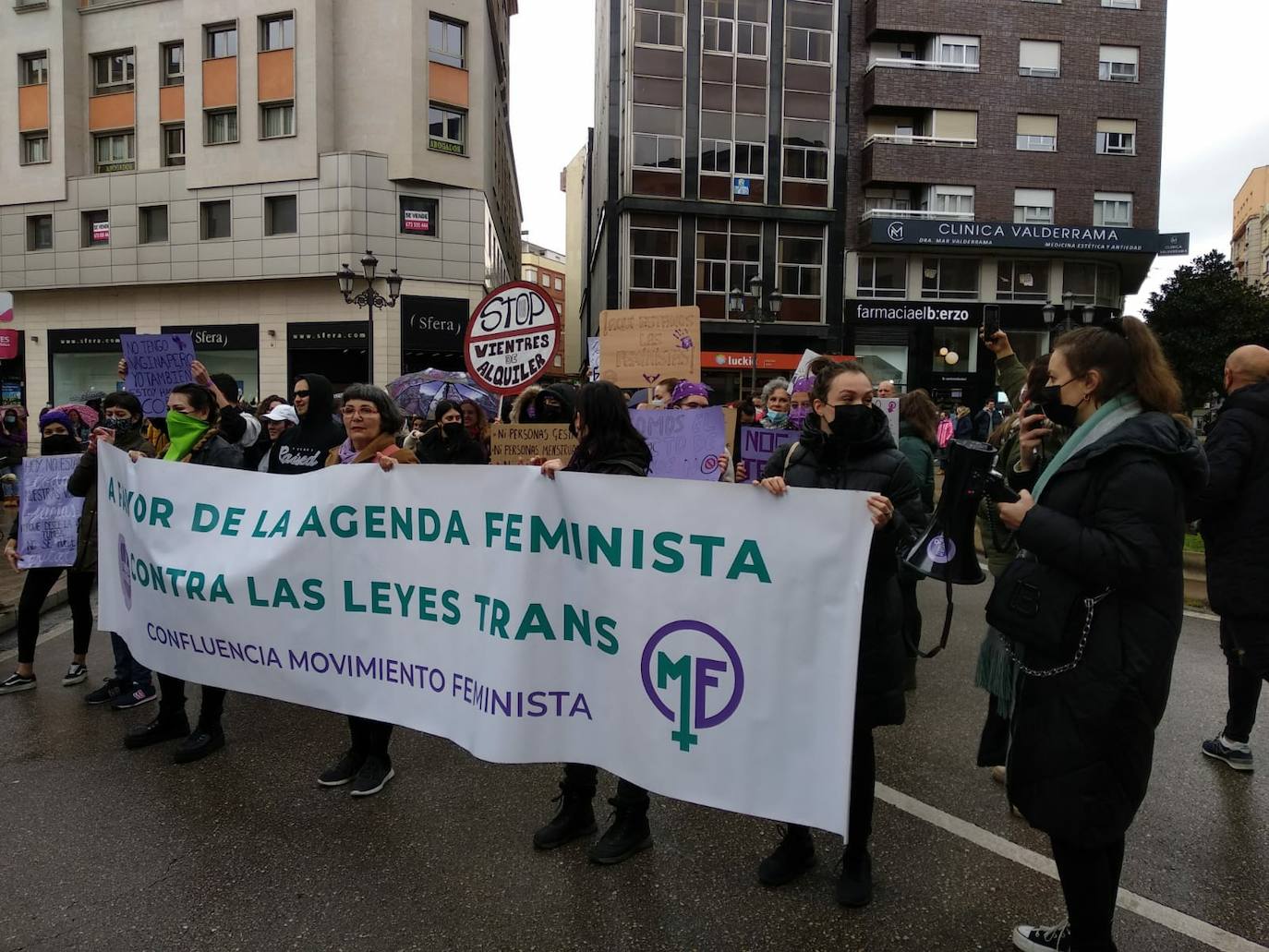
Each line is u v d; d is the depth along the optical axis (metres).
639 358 6.80
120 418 4.38
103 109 24.50
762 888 2.59
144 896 2.55
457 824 3.02
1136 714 1.88
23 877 2.65
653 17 25.20
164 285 23.89
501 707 2.70
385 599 3.00
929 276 26.70
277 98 22.27
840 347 26.50
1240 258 81.62
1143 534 1.81
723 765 2.42
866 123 26.61
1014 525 1.96
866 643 2.42
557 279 84.00
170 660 3.51
